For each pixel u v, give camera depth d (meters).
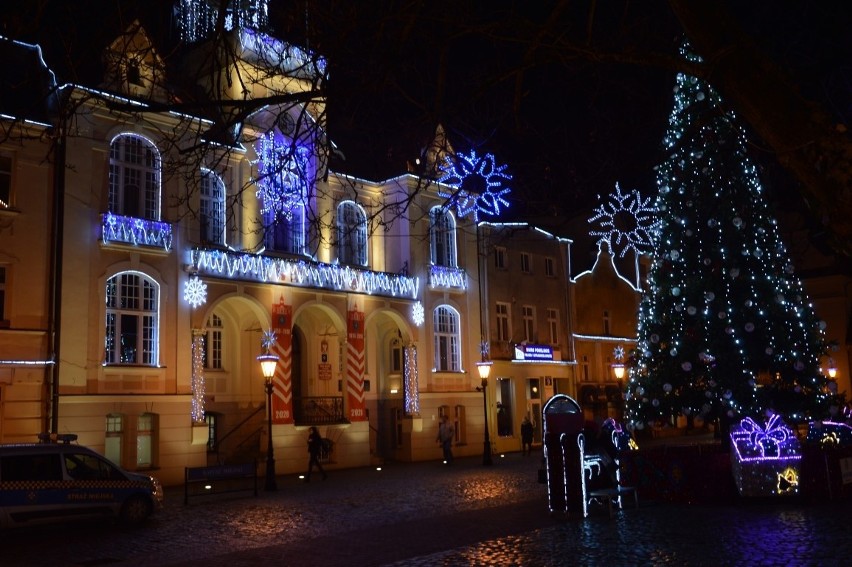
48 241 24.14
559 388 42.66
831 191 4.29
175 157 26.91
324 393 33.62
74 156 24.84
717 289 20.28
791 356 19.95
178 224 27.25
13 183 23.64
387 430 35.88
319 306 31.56
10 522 15.12
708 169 19.64
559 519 15.38
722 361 20.02
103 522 17.23
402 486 23.56
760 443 16.42
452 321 37.12
